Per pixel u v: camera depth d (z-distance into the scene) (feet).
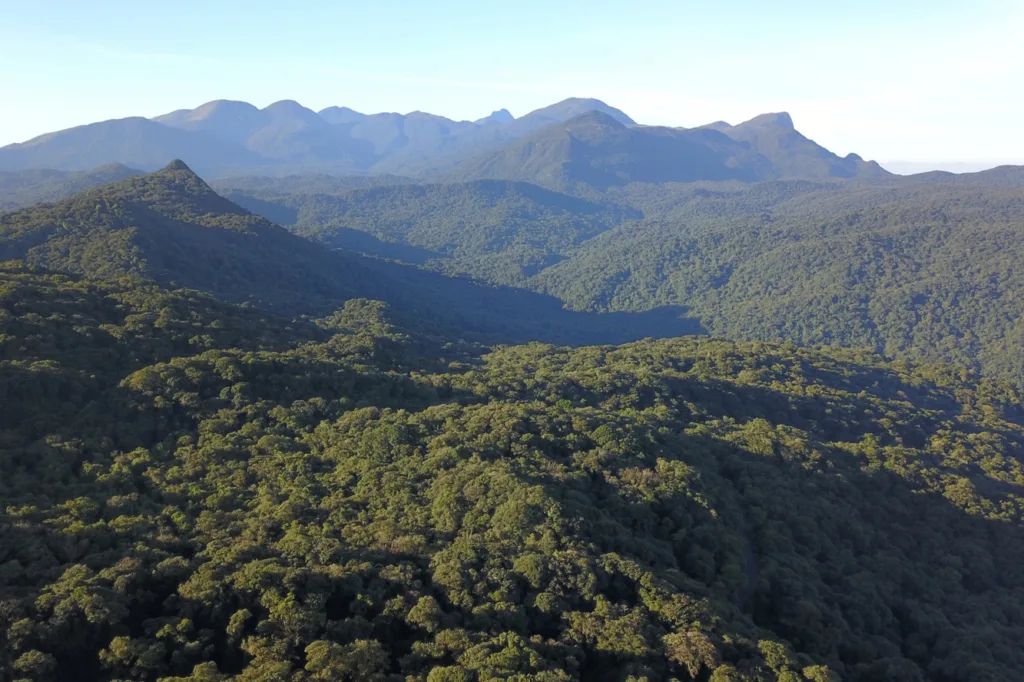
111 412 282.97
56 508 216.74
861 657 234.99
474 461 276.00
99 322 352.69
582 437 312.09
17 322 316.19
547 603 201.77
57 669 167.84
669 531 261.65
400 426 303.68
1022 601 298.15
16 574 183.62
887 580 288.92
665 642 193.57
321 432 301.02
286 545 208.95
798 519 301.63
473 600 199.62
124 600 182.19
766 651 198.29
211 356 334.65
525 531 226.79
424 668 176.45
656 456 310.04
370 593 193.77
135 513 225.35
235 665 176.96
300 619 178.91
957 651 248.73
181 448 272.51
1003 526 340.18
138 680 166.40
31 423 260.42
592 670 190.39
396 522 232.32
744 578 244.63
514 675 169.07
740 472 334.44
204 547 208.64
